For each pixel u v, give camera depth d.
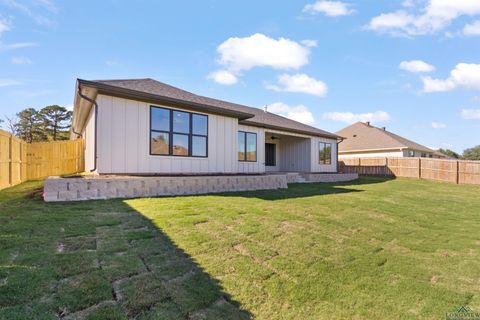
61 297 2.33
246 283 2.92
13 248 3.23
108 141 7.68
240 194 8.22
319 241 4.33
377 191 11.12
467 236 5.18
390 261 3.81
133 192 7.00
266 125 13.43
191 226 4.44
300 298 2.77
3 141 8.14
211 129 10.05
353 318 2.54
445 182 16.83
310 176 15.12
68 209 5.21
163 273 2.91
